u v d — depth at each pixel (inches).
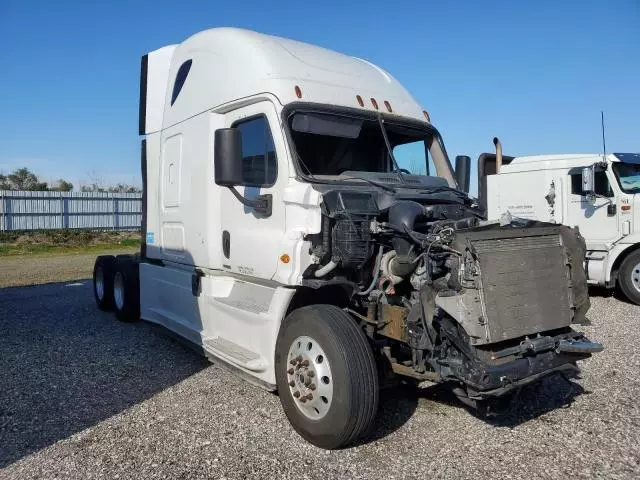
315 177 189.5
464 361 152.3
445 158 237.0
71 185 1765.5
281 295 185.0
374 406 157.6
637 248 418.9
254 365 189.8
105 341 292.8
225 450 164.4
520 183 497.4
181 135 254.2
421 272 169.3
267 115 197.6
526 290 161.6
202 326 235.8
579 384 222.4
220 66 225.6
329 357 159.0
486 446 167.3
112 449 165.2
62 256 917.8
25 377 232.5
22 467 154.1
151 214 291.0
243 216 208.8
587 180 421.1
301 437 173.0
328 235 177.8
